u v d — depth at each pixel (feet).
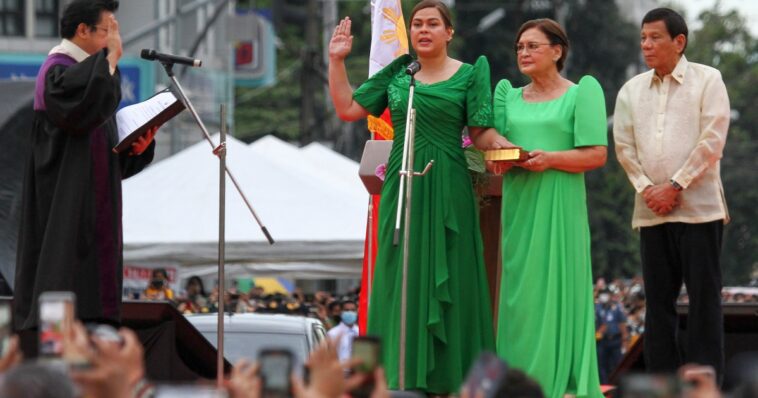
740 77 457.27
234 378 41.50
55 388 37.93
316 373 41.52
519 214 67.05
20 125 102.94
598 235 366.63
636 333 170.81
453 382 65.82
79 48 64.18
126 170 67.26
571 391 66.08
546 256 66.44
